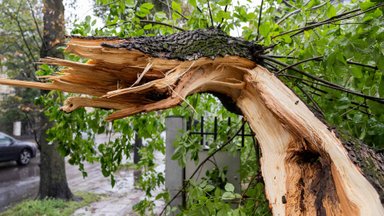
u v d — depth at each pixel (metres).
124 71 1.45
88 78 1.48
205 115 3.60
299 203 1.44
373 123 1.94
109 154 3.10
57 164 6.73
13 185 8.44
